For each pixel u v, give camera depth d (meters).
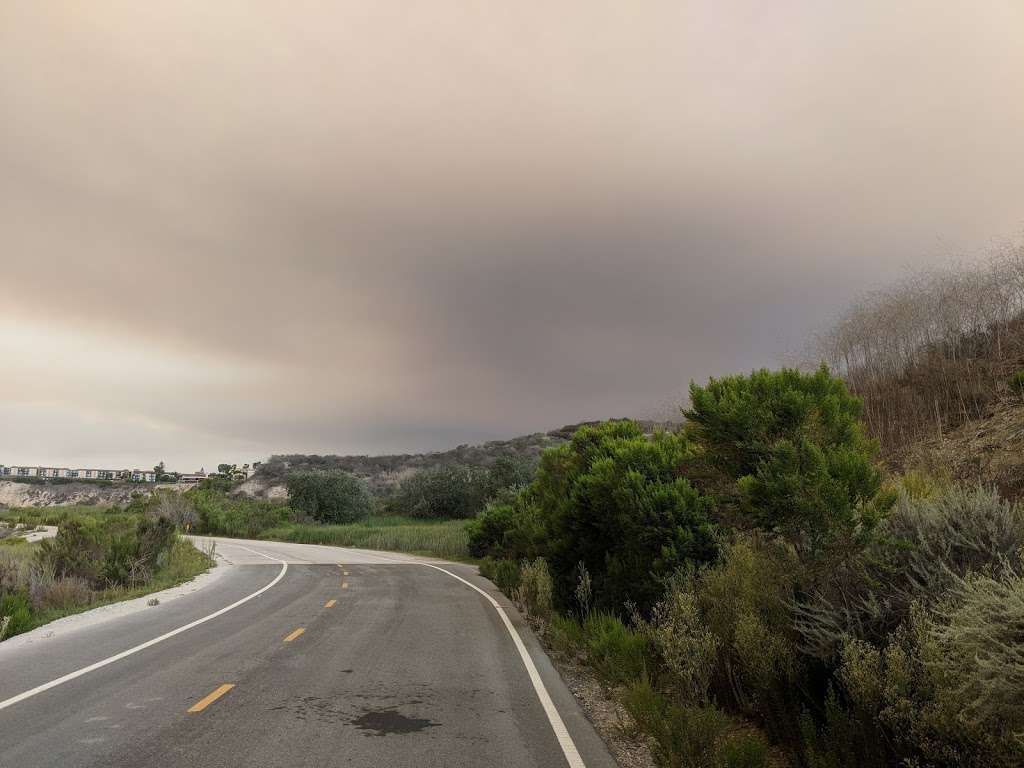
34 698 7.16
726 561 8.71
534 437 103.25
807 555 7.13
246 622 12.79
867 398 16.50
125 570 19.23
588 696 7.90
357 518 65.44
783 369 8.66
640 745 6.13
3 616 11.71
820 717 5.86
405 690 7.73
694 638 7.30
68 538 19.67
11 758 5.27
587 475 12.63
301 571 24.25
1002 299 16.44
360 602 15.91
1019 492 8.81
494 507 34.03
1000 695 3.87
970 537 5.93
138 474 139.00
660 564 9.88
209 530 55.47
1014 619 3.89
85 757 5.30
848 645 5.27
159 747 5.56
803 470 7.12
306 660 9.28
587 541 12.92
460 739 5.97
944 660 4.31
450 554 34.56
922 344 17.47
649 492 10.58
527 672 8.84
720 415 8.39
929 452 12.59
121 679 8.07
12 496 110.88
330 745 5.70
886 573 6.24
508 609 15.05
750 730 6.57
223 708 6.80
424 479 65.94
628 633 9.79
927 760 4.50
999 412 13.35
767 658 6.25
